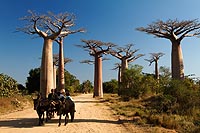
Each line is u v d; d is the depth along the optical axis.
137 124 12.81
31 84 52.91
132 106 23.44
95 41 46.31
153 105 20.52
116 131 10.98
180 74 29.11
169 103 17.22
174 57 29.45
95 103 29.67
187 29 29.08
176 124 11.93
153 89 32.16
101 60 49.00
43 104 12.23
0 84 23.34
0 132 10.32
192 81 19.56
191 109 16.42
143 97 31.41
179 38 29.34
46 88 25.70
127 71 34.25
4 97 22.23
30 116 15.95
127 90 33.16
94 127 11.95
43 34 26.27
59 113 12.32
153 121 13.12
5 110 18.84
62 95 12.91
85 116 16.45
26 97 26.58
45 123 12.95
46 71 25.92
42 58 26.19
